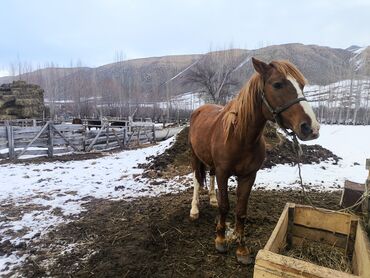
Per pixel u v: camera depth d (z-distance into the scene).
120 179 6.72
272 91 2.41
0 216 4.46
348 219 2.76
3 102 28.34
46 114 33.81
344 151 10.23
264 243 3.37
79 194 5.62
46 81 61.47
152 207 4.59
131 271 2.88
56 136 10.59
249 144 2.71
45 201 5.18
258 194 5.17
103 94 49.62
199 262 3.01
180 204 4.64
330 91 41.28
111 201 5.12
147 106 48.53
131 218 4.20
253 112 2.61
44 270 2.99
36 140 9.85
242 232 2.99
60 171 7.66
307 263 1.74
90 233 3.78
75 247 3.45
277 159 7.46
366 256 1.96
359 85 43.72
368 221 3.13
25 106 29.30
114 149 12.62
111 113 43.97
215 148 2.99
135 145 14.33
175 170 7.07
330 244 2.88
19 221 4.26
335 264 2.68
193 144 3.85
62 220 4.29
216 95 36.00
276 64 2.46
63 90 63.41
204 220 3.97
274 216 4.11
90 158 9.81
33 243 3.58
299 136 2.24
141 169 7.63
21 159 9.32
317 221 2.89
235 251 3.20
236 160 2.81
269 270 1.79
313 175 6.58
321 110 38.28
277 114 2.44
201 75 36.53
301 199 4.92
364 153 9.81
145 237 3.49
